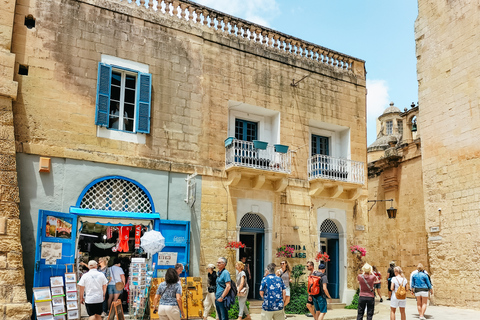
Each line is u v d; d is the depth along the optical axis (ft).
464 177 52.06
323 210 55.47
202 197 46.98
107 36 43.83
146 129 44.34
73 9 42.45
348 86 60.90
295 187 53.62
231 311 42.73
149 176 44.06
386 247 78.13
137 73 45.03
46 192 38.52
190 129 47.44
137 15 45.98
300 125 55.47
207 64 49.75
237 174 47.88
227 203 48.44
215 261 46.34
